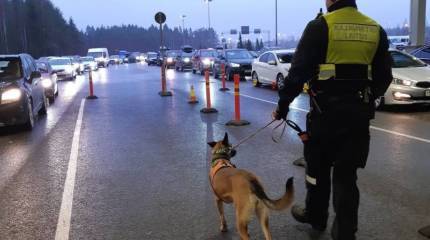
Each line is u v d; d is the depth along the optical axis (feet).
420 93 38.63
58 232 15.61
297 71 11.86
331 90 11.91
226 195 13.60
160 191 19.60
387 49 12.42
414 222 15.44
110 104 52.16
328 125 11.98
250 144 28.35
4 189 20.71
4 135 34.45
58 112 46.98
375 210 16.57
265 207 12.48
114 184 20.84
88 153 27.27
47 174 22.97
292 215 15.57
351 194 12.12
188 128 34.76
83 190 20.10
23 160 26.18
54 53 346.33
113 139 31.32
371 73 12.46
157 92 64.80
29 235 15.49
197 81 84.99
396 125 33.42
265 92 60.34
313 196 14.25
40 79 43.86
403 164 22.59
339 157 12.13
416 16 86.99
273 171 22.12
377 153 24.98
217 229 15.46
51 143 30.71
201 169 22.91
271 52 65.16
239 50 87.81
